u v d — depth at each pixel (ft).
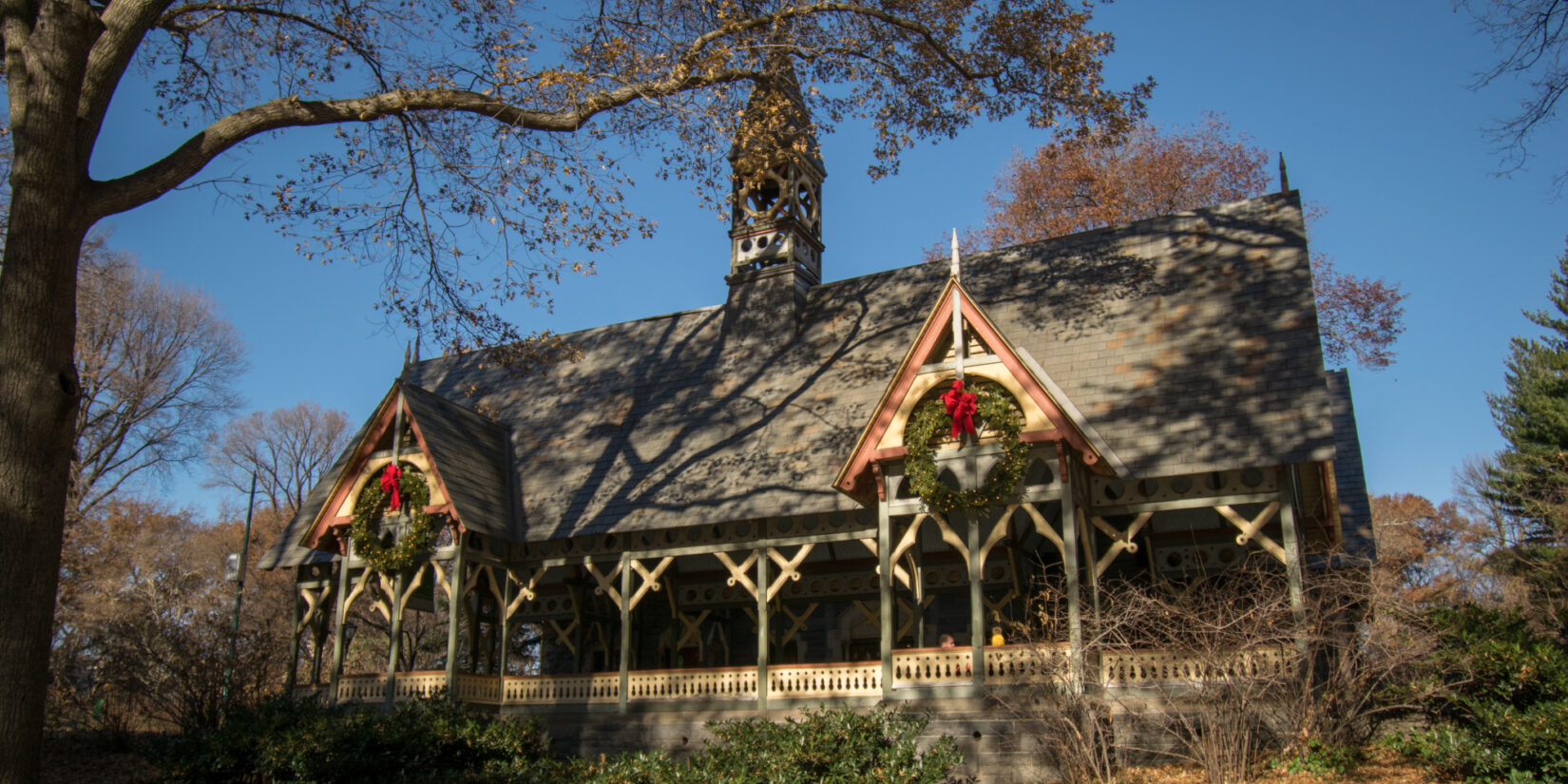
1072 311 74.64
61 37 45.24
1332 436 57.11
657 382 89.40
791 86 73.87
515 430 90.94
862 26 71.10
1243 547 65.36
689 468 76.54
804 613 77.92
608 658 85.92
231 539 187.01
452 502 73.00
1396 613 53.83
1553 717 43.86
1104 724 53.78
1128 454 61.16
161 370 137.08
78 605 132.05
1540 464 141.90
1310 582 56.90
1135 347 69.10
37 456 42.65
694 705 67.41
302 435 193.47
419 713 64.18
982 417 59.47
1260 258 71.46
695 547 71.31
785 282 89.20
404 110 59.26
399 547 74.13
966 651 59.00
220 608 153.48
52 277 44.32
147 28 48.83
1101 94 69.77
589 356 97.60
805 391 79.61
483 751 62.08
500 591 78.48
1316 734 50.52
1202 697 49.98
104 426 136.36
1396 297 124.26
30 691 41.16
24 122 44.68
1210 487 59.16
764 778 46.91
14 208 44.11
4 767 39.83
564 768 60.54
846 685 62.59
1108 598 60.54
